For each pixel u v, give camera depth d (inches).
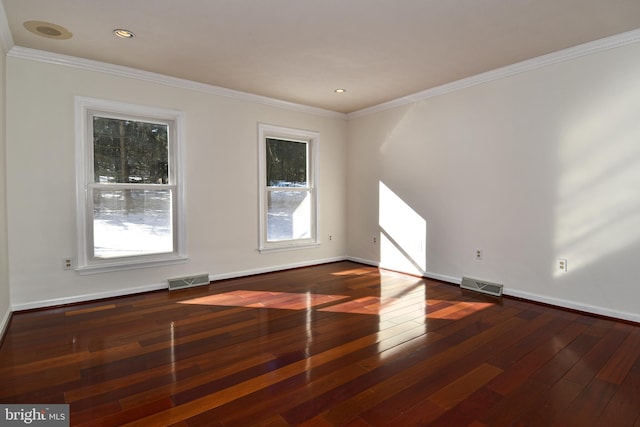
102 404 73.0
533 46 123.6
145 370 87.0
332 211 219.5
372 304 138.2
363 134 212.4
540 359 92.7
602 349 98.3
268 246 192.7
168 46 123.5
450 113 165.9
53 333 109.4
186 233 163.5
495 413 70.4
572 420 68.3
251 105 182.1
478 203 156.8
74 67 135.1
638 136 113.9
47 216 131.7
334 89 171.9
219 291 156.3
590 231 124.9
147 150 154.4
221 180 173.3
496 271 151.8
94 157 142.3
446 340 104.4
